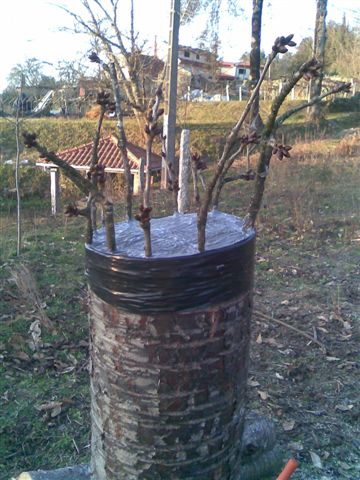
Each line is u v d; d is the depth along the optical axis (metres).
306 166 12.15
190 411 1.85
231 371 1.90
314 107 19.48
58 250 7.29
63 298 5.52
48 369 4.12
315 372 4.12
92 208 1.91
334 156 13.34
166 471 1.90
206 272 1.72
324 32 19.84
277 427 3.42
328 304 5.40
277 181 10.62
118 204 9.52
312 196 9.73
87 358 4.30
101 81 12.31
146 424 1.86
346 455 3.18
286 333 4.77
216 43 18.23
